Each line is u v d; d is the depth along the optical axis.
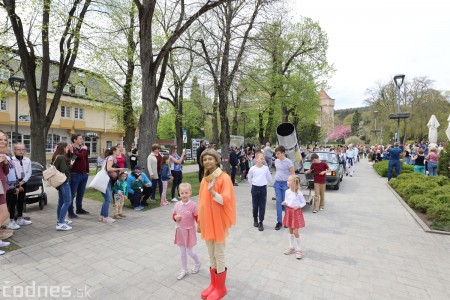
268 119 22.80
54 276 3.63
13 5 10.00
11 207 5.38
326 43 20.83
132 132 18.22
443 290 3.45
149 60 9.49
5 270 3.76
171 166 8.57
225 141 13.98
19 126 27.00
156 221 6.23
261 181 5.85
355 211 7.62
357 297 3.25
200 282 3.54
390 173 13.42
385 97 38.44
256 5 12.25
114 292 3.27
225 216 3.15
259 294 3.27
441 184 9.79
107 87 17.86
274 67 20.20
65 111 30.28
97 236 5.17
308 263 4.17
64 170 5.32
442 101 37.50
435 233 5.69
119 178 6.51
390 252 4.66
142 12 9.25
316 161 7.57
